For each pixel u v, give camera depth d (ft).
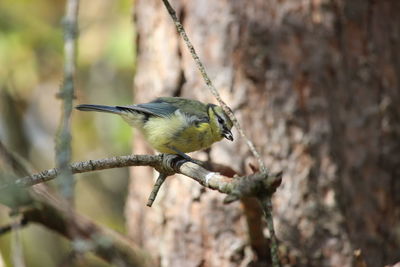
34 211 27.04
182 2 32.58
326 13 32.12
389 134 33.45
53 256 50.14
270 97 31.12
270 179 18.72
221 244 30.78
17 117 53.16
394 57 34.68
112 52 47.50
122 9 48.19
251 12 31.40
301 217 30.53
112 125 52.49
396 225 33.06
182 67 32.83
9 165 21.83
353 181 32.12
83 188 53.78
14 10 49.55
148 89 34.32
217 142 31.71
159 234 32.50
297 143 30.91
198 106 31.81
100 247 24.57
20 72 50.47
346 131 32.35
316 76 31.48
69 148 19.86
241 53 31.32
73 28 26.71
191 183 31.45
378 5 34.09
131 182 35.70
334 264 30.45
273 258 18.54
